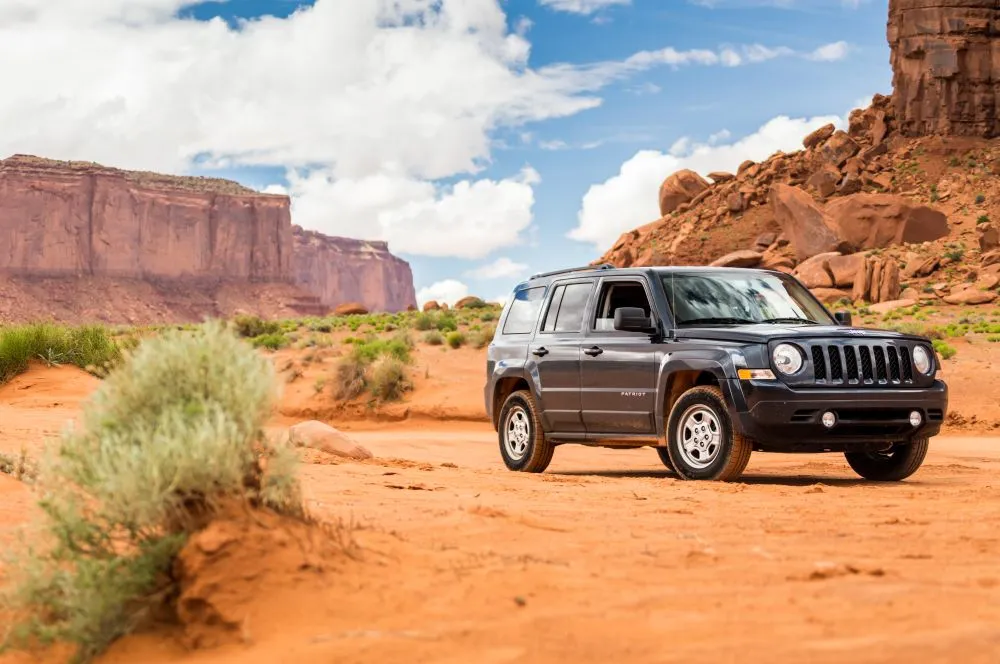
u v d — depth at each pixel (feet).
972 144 411.95
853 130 442.91
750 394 31.24
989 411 83.97
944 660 9.82
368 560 13.51
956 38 420.77
